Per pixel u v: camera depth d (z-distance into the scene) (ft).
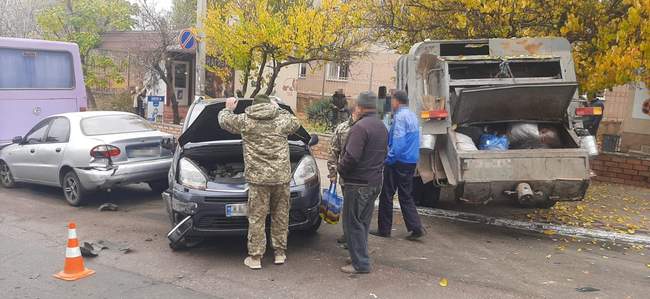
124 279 17.60
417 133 21.21
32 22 81.51
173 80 74.79
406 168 21.34
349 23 38.11
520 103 23.02
